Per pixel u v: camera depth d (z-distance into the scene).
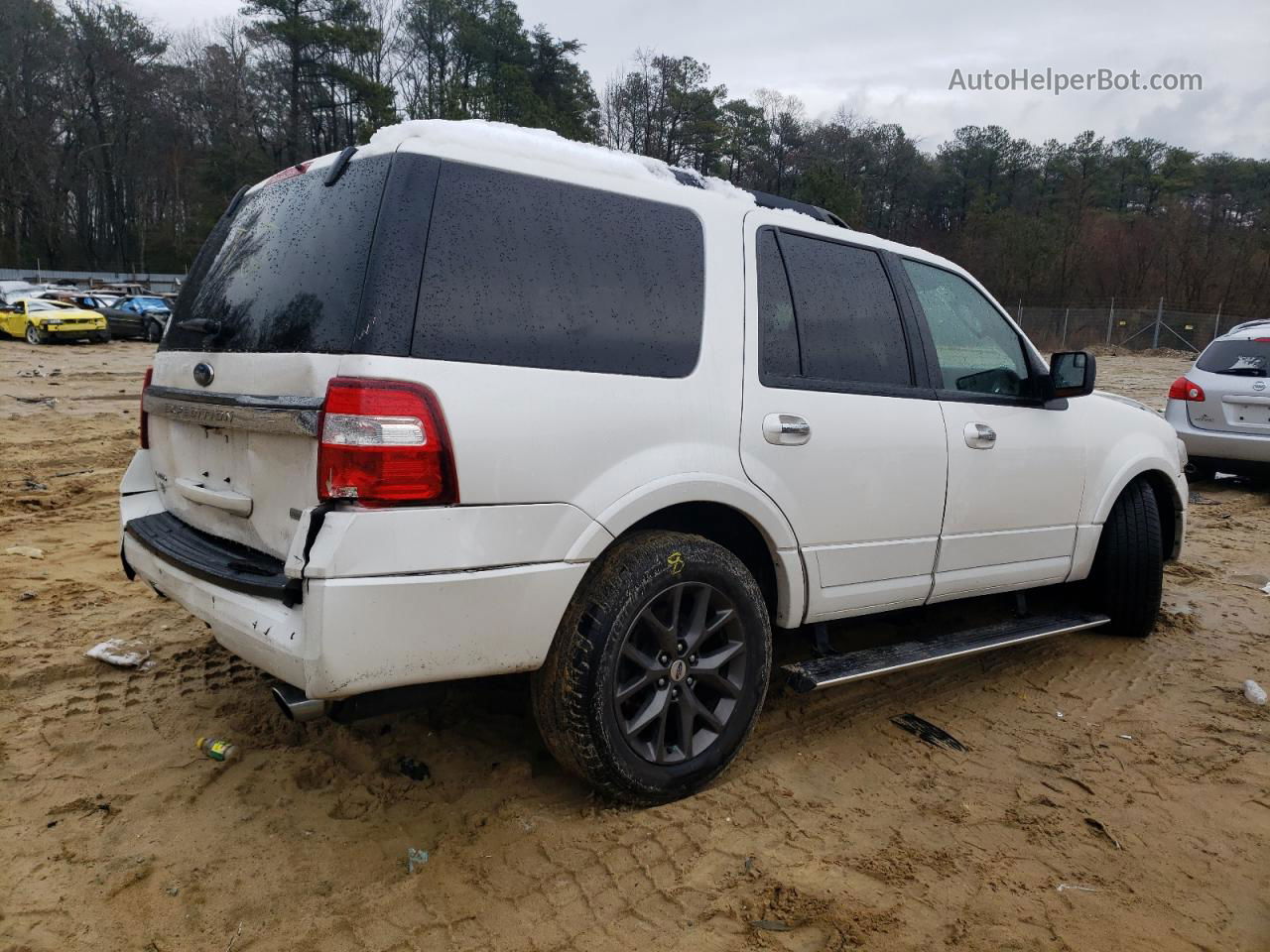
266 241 2.69
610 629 2.53
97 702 3.35
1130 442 4.43
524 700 3.48
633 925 2.26
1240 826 2.87
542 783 2.89
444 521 2.26
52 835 2.53
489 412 2.33
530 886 2.39
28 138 62.28
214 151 57.91
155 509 3.20
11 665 3.59
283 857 2.47
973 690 3.91
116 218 69.75
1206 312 42.22
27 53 62.22
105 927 2.18
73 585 4.65
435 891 2.35
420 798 2.78
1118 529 4.41
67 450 8.84
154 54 67.31
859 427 3.20
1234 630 4.82
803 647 4.18
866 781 3.06
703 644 2.88
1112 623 4.56
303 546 2.17
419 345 2.27
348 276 2.30
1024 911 2.39
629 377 2.63
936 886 2.48
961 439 3.58
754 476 2.90
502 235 2.47
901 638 4.31
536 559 2.41
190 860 2.45
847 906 2.36
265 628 2.28
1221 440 8.62
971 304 3.88
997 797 3.00
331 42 55.34
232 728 3.17
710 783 2.95
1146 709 3.77
